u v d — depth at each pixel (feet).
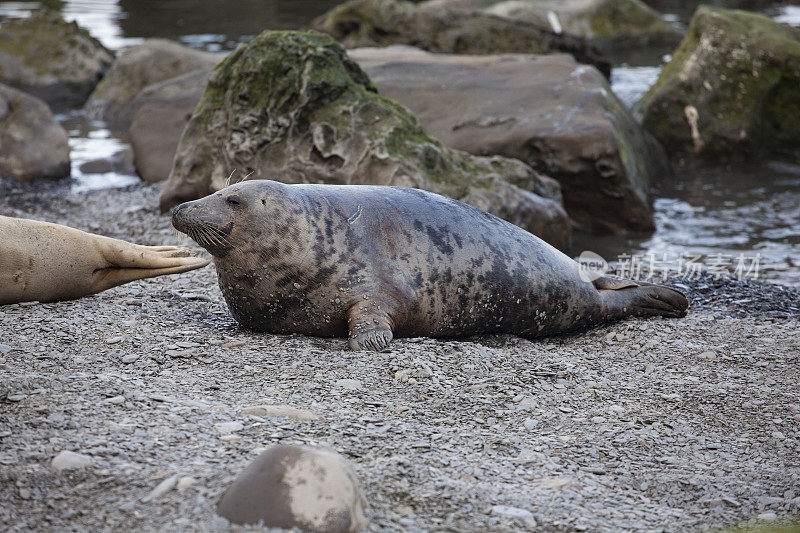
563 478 51.44
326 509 41.09
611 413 62.80
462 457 52.60
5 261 70.90
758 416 63.52
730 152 170.19
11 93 156.76
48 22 235.20
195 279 91.81
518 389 65.10
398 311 72.64
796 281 106.83
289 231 70.49
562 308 82.38
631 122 157.58
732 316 90.58
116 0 364.99
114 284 79.10
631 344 79.82
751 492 52.54
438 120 147.33
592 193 133.49
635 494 51.37
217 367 63.77
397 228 74.74
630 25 294.46
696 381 69.92
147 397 55.77
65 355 61.98
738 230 130.72
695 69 171.83
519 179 124.67
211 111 124.77
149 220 123.24
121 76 206.90
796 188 153.79
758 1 345.31
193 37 283.59
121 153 165.48
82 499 43.65
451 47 239.50
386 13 245.65
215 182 121.49
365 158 113.50
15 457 46.93
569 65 156.66
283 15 329.31
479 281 76.79
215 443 50.01
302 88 116.98
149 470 46.29
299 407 57.41
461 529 43.83
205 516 41.75
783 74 167.94
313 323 73.26
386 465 49.42
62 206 133.49
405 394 61.77
